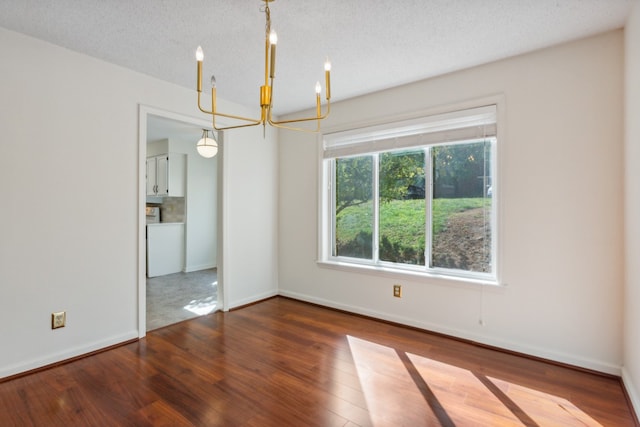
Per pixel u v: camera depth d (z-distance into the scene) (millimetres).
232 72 2854
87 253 2568
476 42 2332
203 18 2041
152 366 2395
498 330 2691
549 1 1868
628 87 2029
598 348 2303
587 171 2316
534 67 2492
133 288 2850
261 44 2365
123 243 2779
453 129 2879
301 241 4004
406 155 3268
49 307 2383
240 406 1929
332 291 3740
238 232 3773
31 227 2299
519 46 2395
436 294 3006
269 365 2418
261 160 4012
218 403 1955
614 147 2227
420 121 3018
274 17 2014
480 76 2717
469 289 2824
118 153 2738
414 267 3217
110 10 1962
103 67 2641
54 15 2014
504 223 2633
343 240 3742
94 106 2592
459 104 2812
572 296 2387
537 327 2523
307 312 3609
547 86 2443
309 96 3432
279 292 4242
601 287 2287
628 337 2072
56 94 2400
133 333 2850
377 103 3303
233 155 3697
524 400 1994
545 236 2475
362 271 3469
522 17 2027
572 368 2367
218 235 3691
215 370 2340
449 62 2646
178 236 5773
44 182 2352
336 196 3803
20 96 2242
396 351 2654
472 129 2773
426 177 3121
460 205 2949
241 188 3795
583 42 2314
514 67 2570
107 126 2668
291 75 2891
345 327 3168
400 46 2383
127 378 2229
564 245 2406
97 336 2631
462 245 2941
